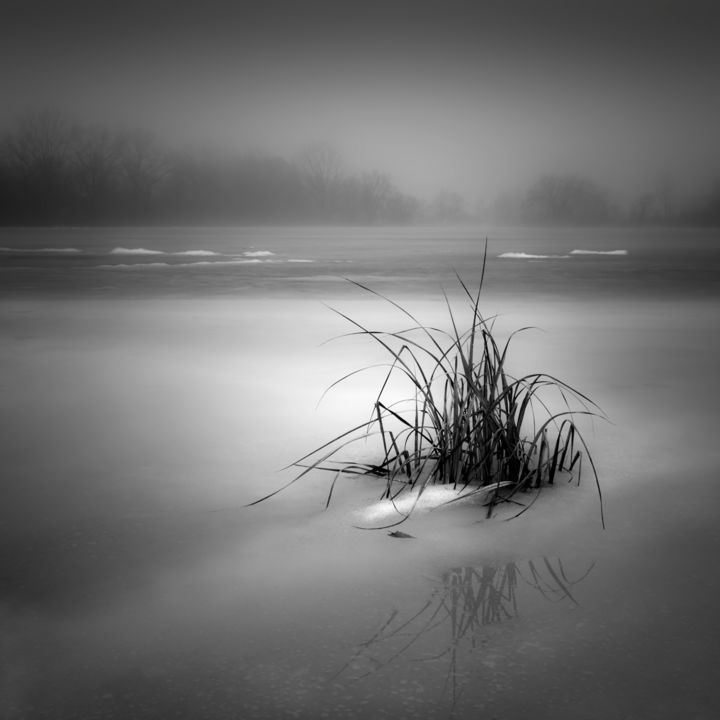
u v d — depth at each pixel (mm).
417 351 6574
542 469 3375
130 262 20250
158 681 1828
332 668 1877
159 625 2080
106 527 2766
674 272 16656
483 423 3193
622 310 9805
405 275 16156
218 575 2377
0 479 3293
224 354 6441
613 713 1702
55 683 1823
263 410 4488
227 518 2848
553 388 5082
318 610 2158
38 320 8688
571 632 2039
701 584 2309
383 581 2336
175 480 3281
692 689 1786
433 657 1924
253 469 3422
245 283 13977
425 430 3949
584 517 2846
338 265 19516
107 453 3668
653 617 2113
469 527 2746
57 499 3053
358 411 4449
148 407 4582
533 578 2357
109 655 1938
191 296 11555
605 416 4352
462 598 2227
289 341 7160
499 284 13867
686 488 3160
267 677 1841
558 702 1742
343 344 6969
